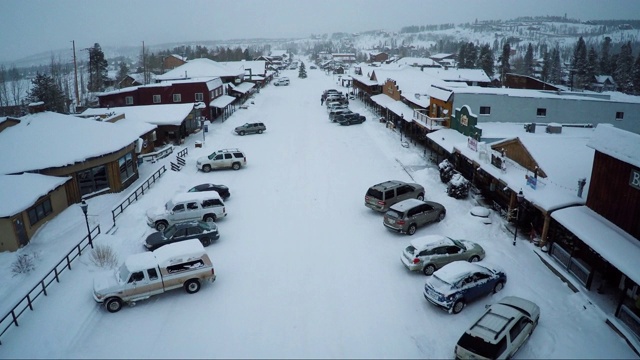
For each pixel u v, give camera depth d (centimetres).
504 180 2316
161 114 4553
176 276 1752
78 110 6250
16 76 15525
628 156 1644
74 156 2739
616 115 3541
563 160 2338
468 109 3297
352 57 19475
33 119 2978
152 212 2483
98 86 9919
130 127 3862
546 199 2000
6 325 1586
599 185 1845
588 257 1956
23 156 2647
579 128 3416
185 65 8019
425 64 11844
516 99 3541
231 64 10531
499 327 1358
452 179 2798
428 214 2350
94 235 2286
